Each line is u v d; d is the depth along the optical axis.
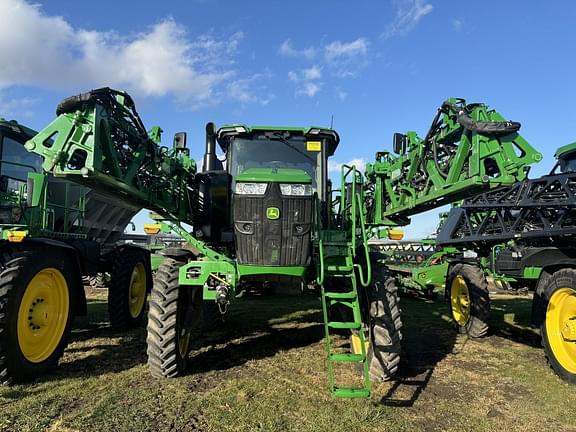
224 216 5.46
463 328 6.67
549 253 5.28
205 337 6.24
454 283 7.04
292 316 7.89
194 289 4.88
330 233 5.05
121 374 4.45
